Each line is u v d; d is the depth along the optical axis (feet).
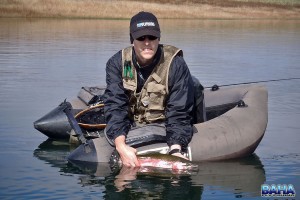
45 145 15.21
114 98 13.52
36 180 12.37
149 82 13.50
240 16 85.81
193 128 14.01
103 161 13.38
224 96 17.51
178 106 13.35
